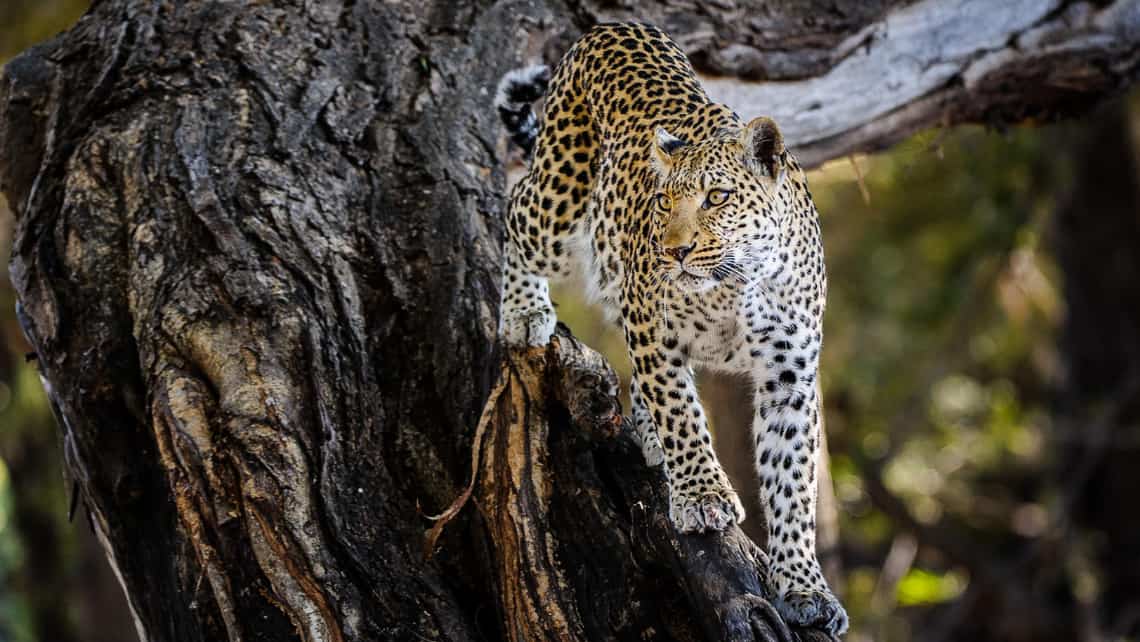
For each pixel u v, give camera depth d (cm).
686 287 900
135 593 1084
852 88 1524
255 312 1083
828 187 2786
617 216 1006
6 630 2888
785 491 938
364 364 1107
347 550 1007
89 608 2697
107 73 1259
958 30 1557
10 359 2694
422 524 1055
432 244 1196
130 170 1186
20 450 2752
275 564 991
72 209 1167
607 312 1064
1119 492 2931
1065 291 3009
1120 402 2706
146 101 1244
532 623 977
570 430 1016
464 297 1167
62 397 1105
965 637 3025
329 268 1142
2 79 1295
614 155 1027
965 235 2809
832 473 2645
